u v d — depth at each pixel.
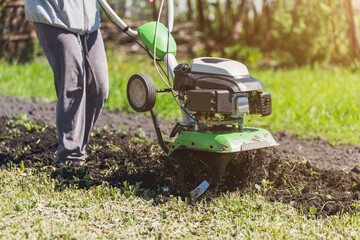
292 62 14.55
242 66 3.68
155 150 4.96
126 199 3.72
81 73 4.32
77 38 4.33
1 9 13.89
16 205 3.45
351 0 13.64
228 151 3.46
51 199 3.69
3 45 14.20
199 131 3.75
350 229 3.23
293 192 3.88
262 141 3.64
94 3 4.45
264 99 3.62
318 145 6.00
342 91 9.14
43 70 11.65
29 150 5.07
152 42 4.20
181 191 3.83
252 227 3.20
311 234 3.14
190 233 3.14
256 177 4.02
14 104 8.22
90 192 3.83
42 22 4.18
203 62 3.74
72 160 4.49
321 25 14.17
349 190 3.99
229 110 3.50
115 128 6.70
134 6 19.17
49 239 2.92
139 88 3.92
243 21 17.69
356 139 6.07
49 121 6.93
